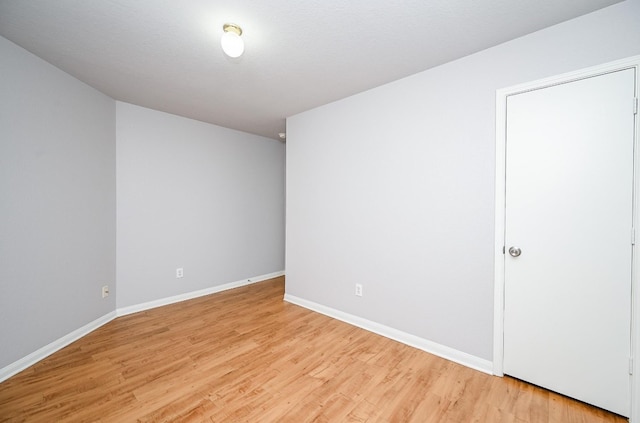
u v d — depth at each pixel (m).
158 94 2.72
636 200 1.44
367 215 2.61
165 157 3.27
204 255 3.65
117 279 2.88
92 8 1.52
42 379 1.79
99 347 2.22
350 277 2.75
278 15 1.58
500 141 1.84
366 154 2.61
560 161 1.65
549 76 1.67
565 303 1.64
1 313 1.79
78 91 2.40
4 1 1.47
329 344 2.30
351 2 1.47
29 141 1.97
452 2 1.47
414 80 2.27
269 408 1.55
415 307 2.27
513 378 1.83
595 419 1.48
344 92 2.65
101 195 2.66
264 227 4.45
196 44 1.87
